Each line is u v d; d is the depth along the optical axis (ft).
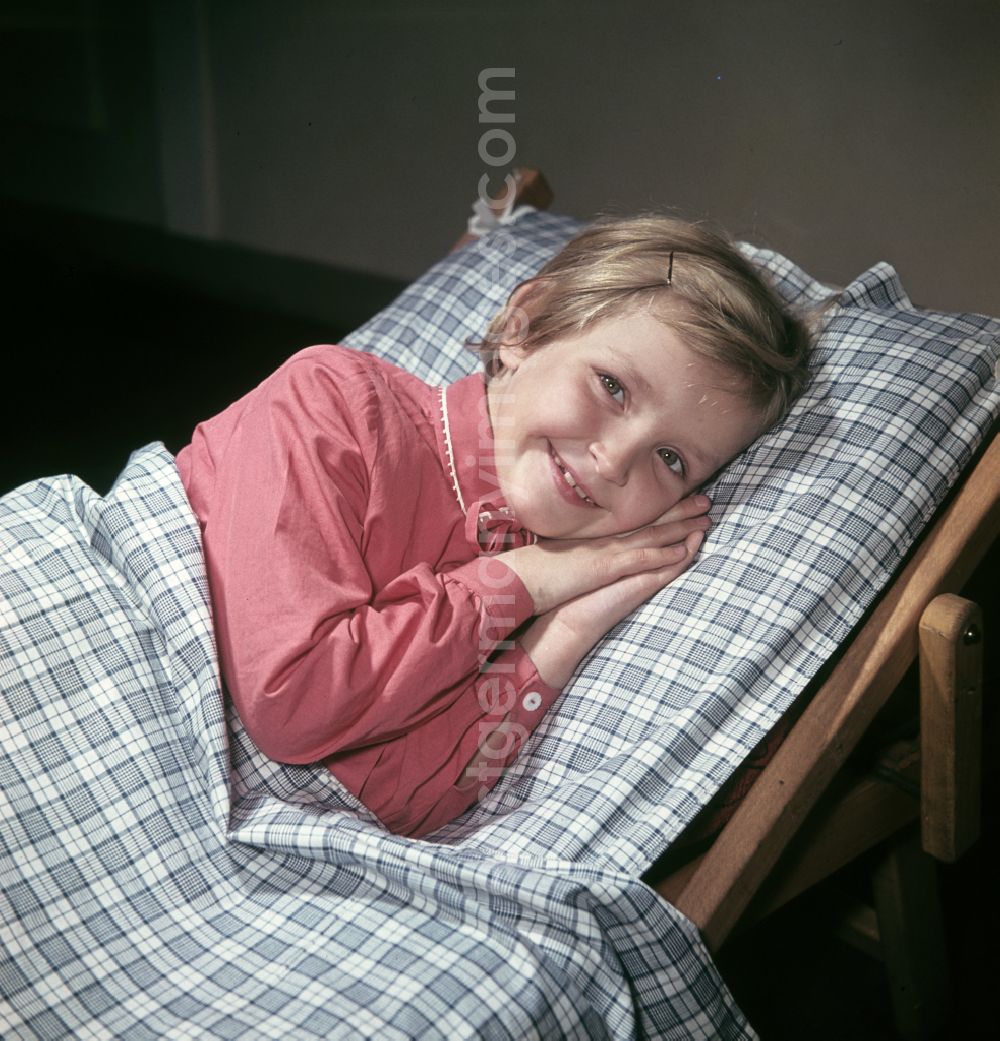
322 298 8.84
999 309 5.17
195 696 2.80
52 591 2.90
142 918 2.59
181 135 9.24
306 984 2.38
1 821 2.60
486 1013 2.29
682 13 5.80
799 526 3.08
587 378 3.04
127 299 9.22
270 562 2.72
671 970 2.57
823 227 5.61
